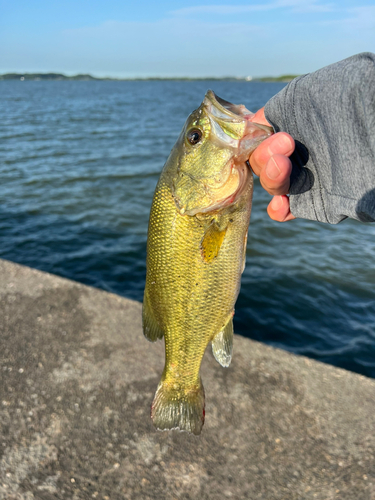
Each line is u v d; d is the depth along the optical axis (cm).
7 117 3775
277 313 611
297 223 1017
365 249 862
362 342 541
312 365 290
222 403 255
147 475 211
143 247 872
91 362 287
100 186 1377
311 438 232
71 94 10188
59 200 1202
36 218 1040
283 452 224
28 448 223
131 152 2089
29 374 275
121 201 1216
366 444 228
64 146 2206
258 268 761
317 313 612
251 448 226
